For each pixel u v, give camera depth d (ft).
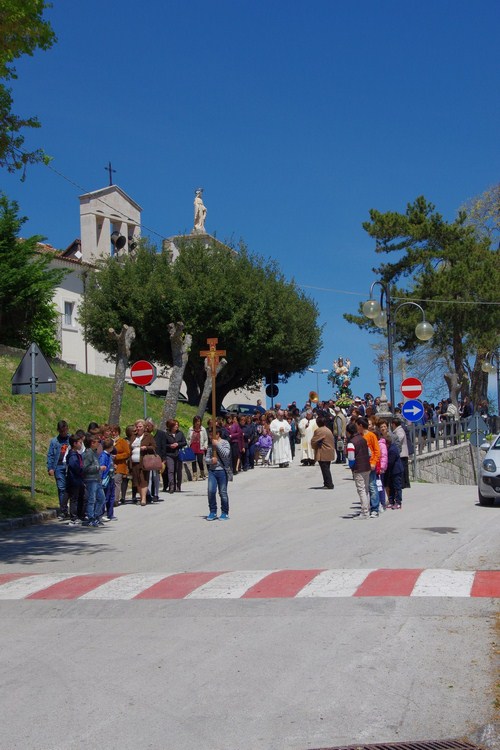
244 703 19.67
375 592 30.94
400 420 76.64
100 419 98.84
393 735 17.66
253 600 30.40
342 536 46.42
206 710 19.25
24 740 17.62
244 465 94.73
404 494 73.36
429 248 154.30
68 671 22.53
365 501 54.60
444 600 29.48
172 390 86.69
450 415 136.05
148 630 26.84
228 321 142.92
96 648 24.81
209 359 85.46
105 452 56.95
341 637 25.18
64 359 151.94
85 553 43.75
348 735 17.67
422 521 52.75
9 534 51.08
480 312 147.64
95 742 17.46
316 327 157.58
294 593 31.27
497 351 157.28
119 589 32.99
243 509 61.93
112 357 153.07
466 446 121.49
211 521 55.31
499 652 23.39
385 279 155.22
